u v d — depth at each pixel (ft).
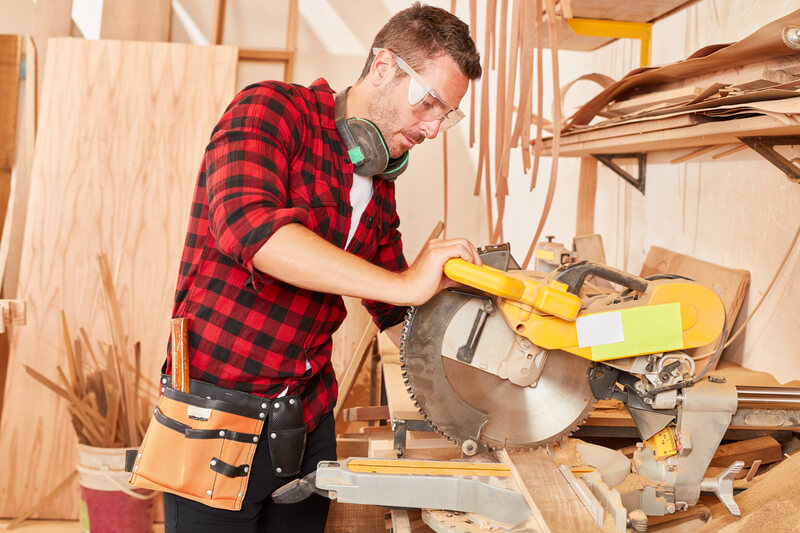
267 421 4.28
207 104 10.57
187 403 4.13
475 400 4.18
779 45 4.91
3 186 10.76
